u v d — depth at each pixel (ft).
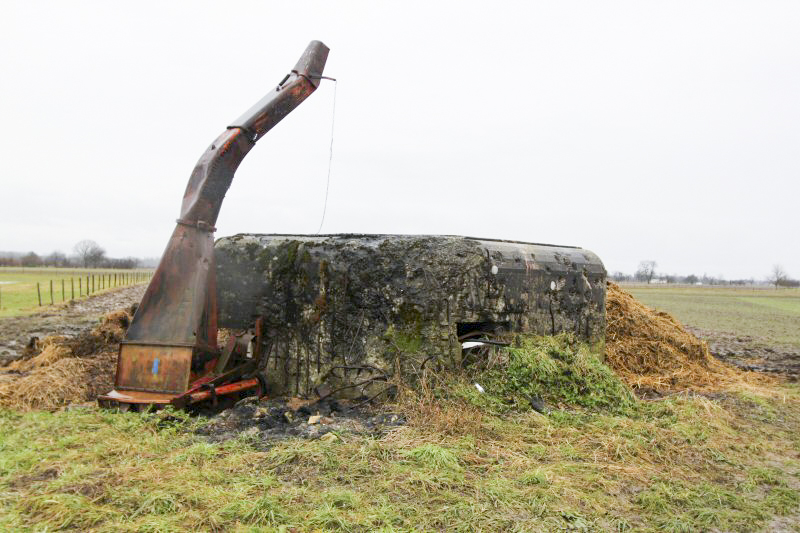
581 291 29.55
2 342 44.75
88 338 31.68
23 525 12.12
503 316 25.40
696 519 13.87
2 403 22.34
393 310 23.49
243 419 19.84
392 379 22.76
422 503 13.71
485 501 13.94
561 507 13.83
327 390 23.53
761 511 14.42
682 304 145.79
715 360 38.34
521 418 20.58
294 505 13.28
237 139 24.32
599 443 18.53
